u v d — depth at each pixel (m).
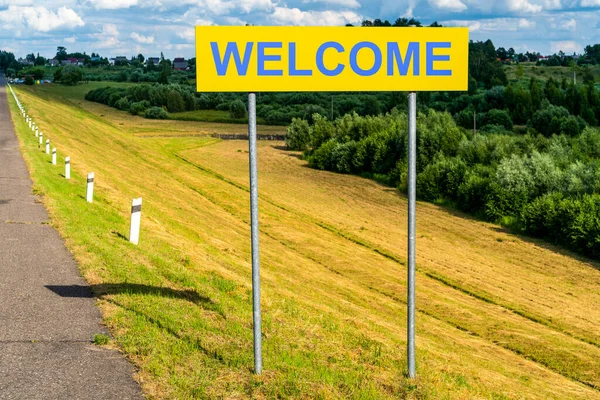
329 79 7.83
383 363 9.49
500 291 29.05
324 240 34.44
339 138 83.00
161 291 11.24
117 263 12.75
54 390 6.91
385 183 65.38
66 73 193.50
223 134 107.00
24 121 54.03
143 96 142.25
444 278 30.27
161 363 7.74
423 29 7.98
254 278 7.64
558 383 15.94
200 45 7.52
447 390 8.84
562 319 25.34
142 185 35.91
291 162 79.50
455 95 128.62
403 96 120.75
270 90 7.70
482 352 18.02
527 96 116.00
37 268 12.00
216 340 8.94
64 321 9.12
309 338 10.21
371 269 29.08
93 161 38.53
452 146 64.56
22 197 19.92
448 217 48.59
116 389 6.98
